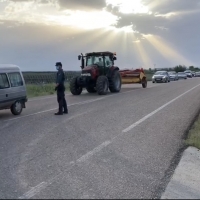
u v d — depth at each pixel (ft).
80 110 47.62
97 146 26.30
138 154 24.07
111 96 69.67
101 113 44.42
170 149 25.58
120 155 23.76
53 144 27.09
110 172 20.07
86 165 21.40
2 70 41.37
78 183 18.21
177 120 38.45
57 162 22.07
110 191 17.15
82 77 73.46
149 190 17.43
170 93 76.74
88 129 33.37
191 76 231.50
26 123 37.22
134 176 19.45
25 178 19.07
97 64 76.54
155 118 39.96
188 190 18.03
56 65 43.60
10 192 17.06
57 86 43.21
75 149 25.41
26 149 25.58
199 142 27.20
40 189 17.39
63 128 33.96
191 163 22.48
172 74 168.66
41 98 67.97
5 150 25.39
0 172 20.21
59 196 16.47
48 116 42.27
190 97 66.08
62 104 43.70
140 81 96.53
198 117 39.99
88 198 16.24
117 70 80.59
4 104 41.24
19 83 44.16
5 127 34.99
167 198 16.60
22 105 45.06
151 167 21.18
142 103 55.62
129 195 16.70
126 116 41.60
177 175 20.01
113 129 33.30
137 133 31.30
